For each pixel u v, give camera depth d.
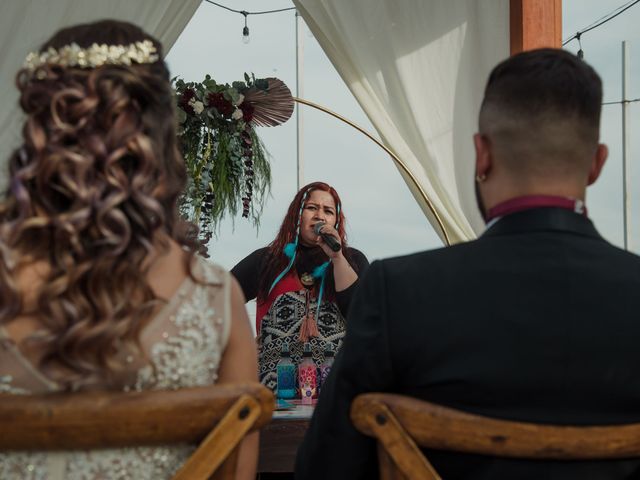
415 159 3.95
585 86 1.18
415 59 3.99
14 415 0.92
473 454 1.08
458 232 3.91
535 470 1.05
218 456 0.97
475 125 3.95
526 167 1.18
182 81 3.29
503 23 3.95
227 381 1.14
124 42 1.12
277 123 3.62
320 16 4.01
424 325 1.13
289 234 3.19
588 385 1.09
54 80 1.06
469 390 1.09
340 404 1.15
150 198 1.03
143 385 1.02
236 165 3.32
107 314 0.97
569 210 1.18
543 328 1.10
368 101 3.97
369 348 1.14
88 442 0.94
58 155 0.99
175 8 3.95
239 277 3.25
